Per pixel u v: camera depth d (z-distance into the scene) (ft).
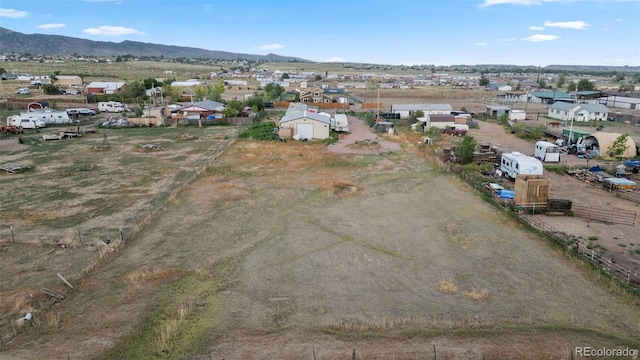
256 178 109.19
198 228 75.77
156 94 312.09
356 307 50.47
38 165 122.21
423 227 76.48
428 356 40.70
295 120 166.40
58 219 80.07
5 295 52.54
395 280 57.57
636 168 117.60
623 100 289.94
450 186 102.53
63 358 40.75
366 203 89.66
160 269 59.57
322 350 41.73
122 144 154.92
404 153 141.18
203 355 41.29
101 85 329.93
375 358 40.47
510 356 40.73
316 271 59.93
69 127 192.24
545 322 47.16
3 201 90.38
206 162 125.49
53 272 58.90
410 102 344.28
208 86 374.84
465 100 368.48
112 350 41.81
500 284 56.49
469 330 44.78
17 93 312.50
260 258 63.82
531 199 84.43
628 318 48.70
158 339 43.68
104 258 63.16
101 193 96.43
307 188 100.22
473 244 69.21
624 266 61.62
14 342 43.27
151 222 78.64
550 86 508.12
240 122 209.67
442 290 54.70
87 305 50.29
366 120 230.68
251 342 43.19
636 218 81.97
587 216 83.15
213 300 51.62
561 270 60.54
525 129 185.78
